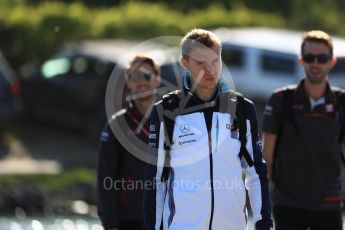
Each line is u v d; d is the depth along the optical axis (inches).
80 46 2036.2
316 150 774.5
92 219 1473.9
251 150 589.9
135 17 2349.9
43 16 2156.7
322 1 3262.8
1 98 1863.9
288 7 3147.1
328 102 776.9
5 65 1977.1
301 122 775.7
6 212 1476.4
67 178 1587.1
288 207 784.3
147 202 594.9
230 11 2866.6
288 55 1942.7
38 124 2053.4
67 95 1973.4
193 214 574.6
